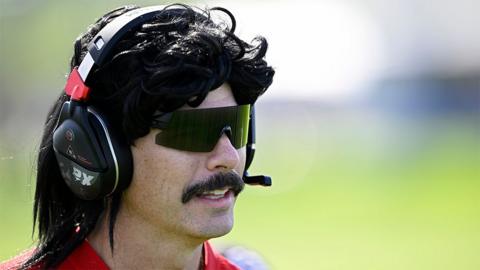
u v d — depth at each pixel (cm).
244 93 657
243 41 655
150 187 646
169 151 638
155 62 621
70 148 650
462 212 3816
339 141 7231
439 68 9494
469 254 2903
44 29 5591
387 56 10119
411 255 2900
